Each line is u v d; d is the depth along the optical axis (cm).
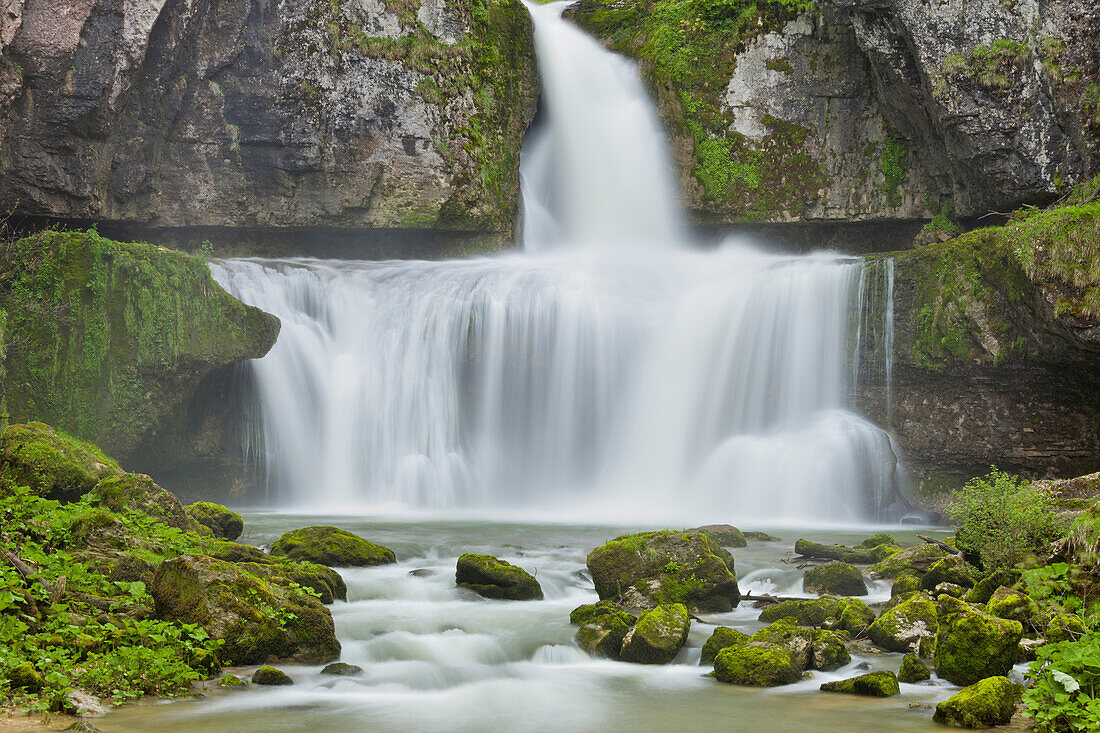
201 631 745
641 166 2758
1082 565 794
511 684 767
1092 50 2169
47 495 1084
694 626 927
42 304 1666
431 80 2508
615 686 759
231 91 2398
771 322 2227
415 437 2103
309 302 2091
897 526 1912
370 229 2497
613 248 2762
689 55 2722
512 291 2173
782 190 2670
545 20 2914
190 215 2381
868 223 2670
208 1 2352
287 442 2025
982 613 761
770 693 737
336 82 2448
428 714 682
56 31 2033
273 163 2430
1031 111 2212
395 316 2131
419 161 2492
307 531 1195
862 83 2620
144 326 1722
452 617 934
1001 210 2352
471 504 2106
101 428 1686
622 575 1002
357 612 948
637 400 2200
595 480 2170
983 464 2142
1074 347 1894
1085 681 609
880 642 863
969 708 639
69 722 598
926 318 2091
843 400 2192
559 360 2178
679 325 2255
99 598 808
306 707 688
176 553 966
